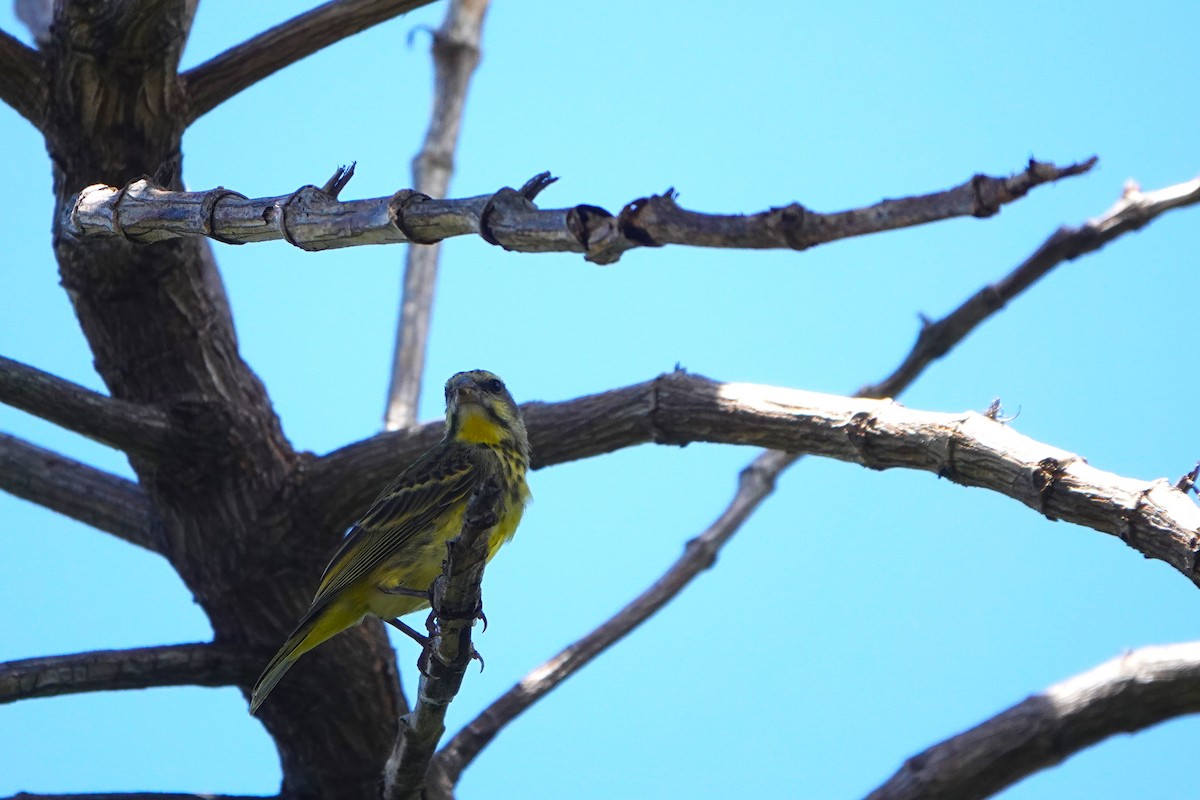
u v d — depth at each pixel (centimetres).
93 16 1130
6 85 1180
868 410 1014
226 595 1295
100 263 1218
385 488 1251
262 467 1282
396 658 1332
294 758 1340
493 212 732
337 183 851
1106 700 1209
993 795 1226
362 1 1188
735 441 1127
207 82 1209
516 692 1330
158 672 1218
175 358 1262
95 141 1197
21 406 1161
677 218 624
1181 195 1346
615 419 1185
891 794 1218
